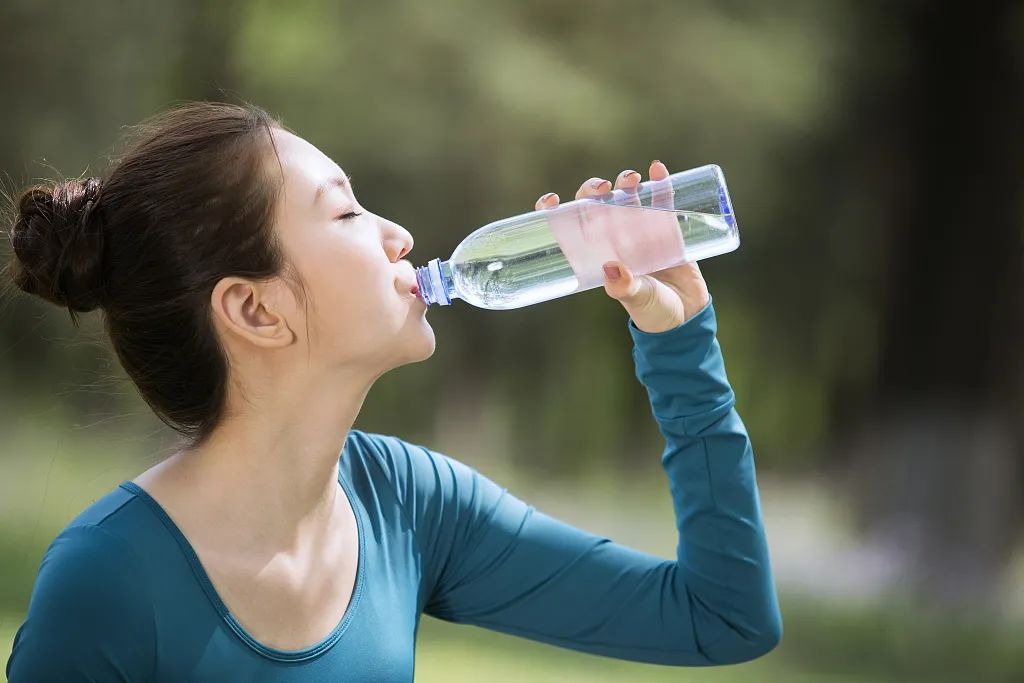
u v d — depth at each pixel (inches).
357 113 759.7
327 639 117.3
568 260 137.6
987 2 651.5
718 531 130.2
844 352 851.4
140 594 109.0
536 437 1052.5
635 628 131.6
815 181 791.7
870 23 717.3
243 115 119.7
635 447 1108.5
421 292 124.5
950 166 658.8
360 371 120.4
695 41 773.3
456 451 1019.9
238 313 117.0
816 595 655.8
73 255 117.6
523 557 131.7
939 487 645.3
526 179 774.5
